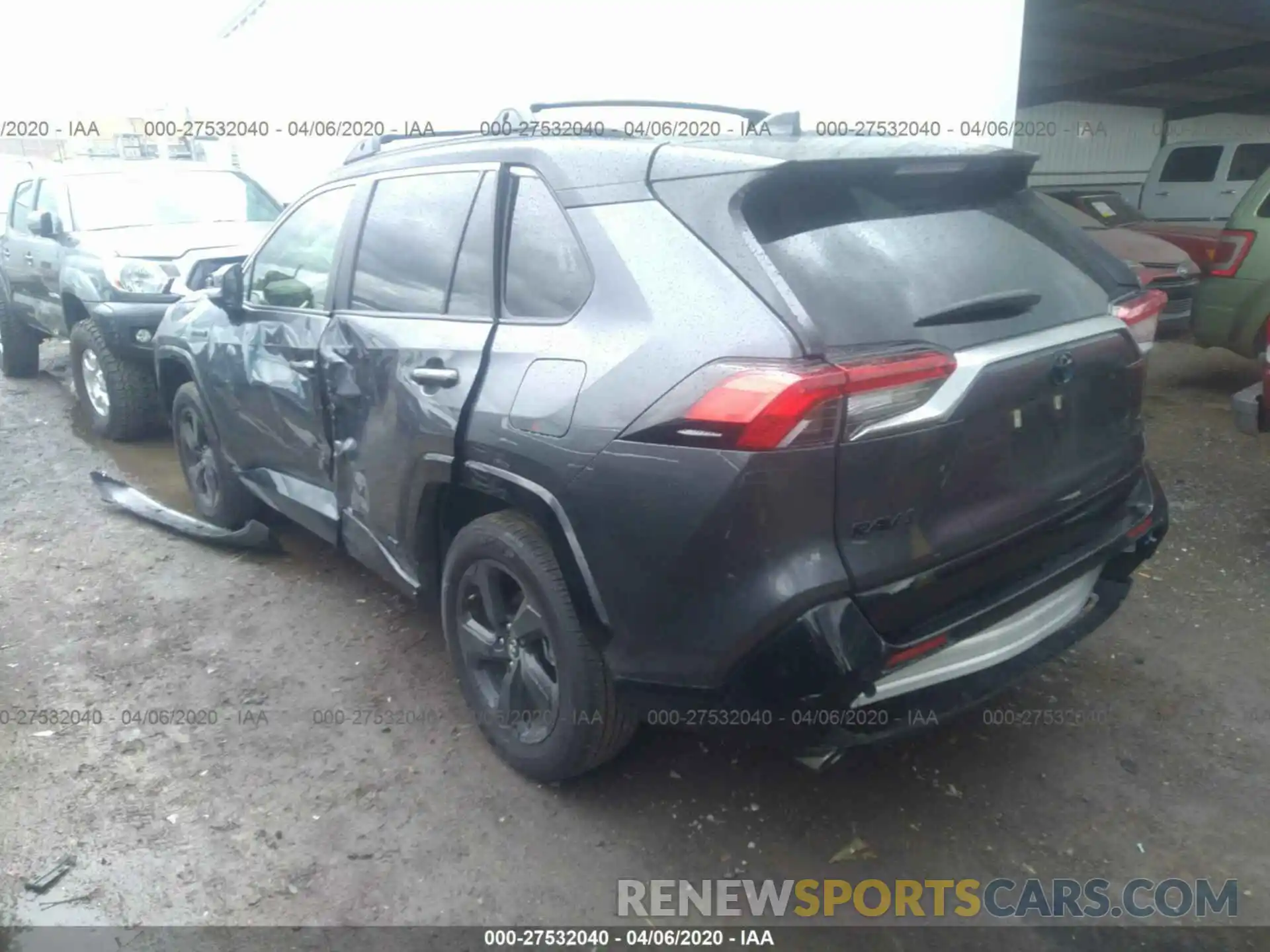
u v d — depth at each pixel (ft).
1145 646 12.15
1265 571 13.98
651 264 7.92
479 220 9.66
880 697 7.58
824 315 7.35
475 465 9.06
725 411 7.08
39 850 9.00
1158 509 9.86
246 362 13.28
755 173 7.66
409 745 10.50
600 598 8.16
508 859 8.87
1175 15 34.04
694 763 10.11
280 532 16.22
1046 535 8.51
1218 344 22.21
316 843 9.09
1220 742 10.28
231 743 10.56
